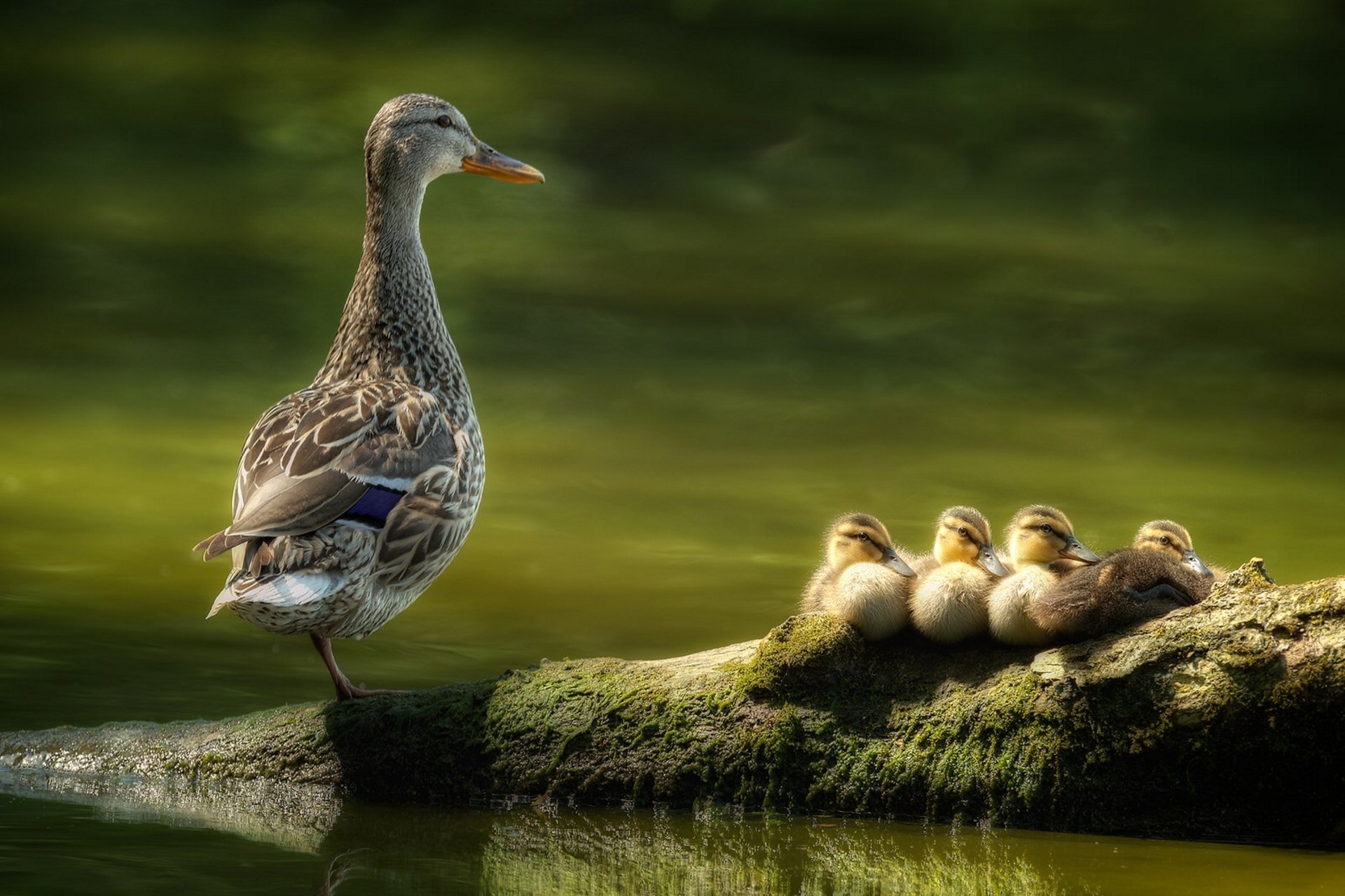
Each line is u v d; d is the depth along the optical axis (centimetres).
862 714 800
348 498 877
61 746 886
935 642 809
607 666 857
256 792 848
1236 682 727
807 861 743
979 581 798
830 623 814
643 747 820
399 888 707
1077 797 763
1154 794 754
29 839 764
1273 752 728
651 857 749
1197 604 755
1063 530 888
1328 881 707
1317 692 712
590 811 817
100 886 700
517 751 832
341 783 847
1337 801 732
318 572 859
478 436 1008
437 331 1038
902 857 744
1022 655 794
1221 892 695
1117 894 696
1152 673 744
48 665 1016
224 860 738
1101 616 766
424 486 916
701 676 834
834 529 909
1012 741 772
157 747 876
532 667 877
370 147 1055
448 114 1073
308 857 744
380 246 1039
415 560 916
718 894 709
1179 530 932
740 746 807
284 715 877
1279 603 730
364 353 1025
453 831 788
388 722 848
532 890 708
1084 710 755
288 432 905
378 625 923
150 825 789
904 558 884
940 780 781
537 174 1089
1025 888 704
